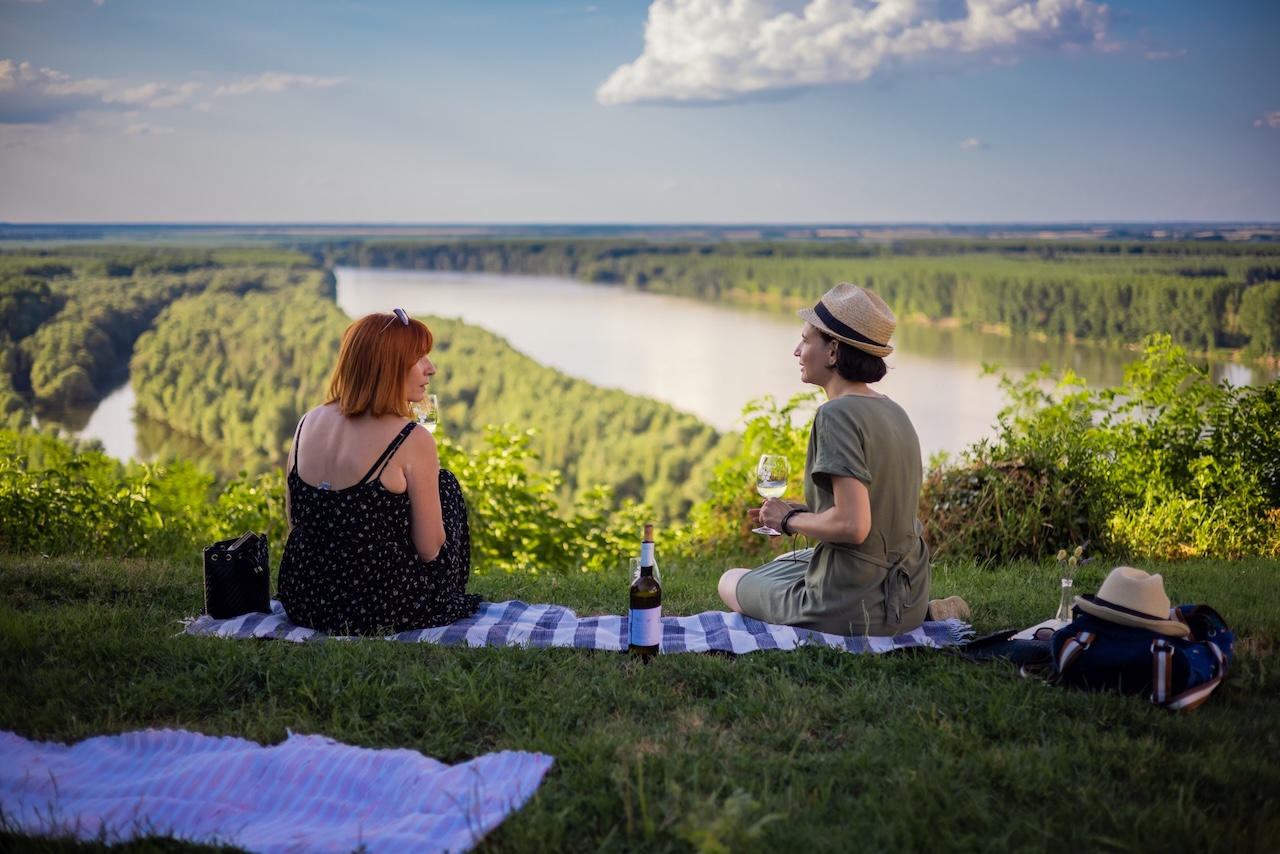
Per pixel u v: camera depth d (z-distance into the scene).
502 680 3.23
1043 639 3.64
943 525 6.08
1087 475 6.29
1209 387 7.21
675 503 48.47
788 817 2.35
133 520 6.50
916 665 3.41
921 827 2.33
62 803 2.47
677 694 3.21
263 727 2.92
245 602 3.93
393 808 2.47
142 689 3.14
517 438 8.49
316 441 3.64
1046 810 2.46
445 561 3.83
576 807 2.45
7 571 4.62
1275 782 2.55
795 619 3.71
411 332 3.61
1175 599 4.63
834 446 3.37
